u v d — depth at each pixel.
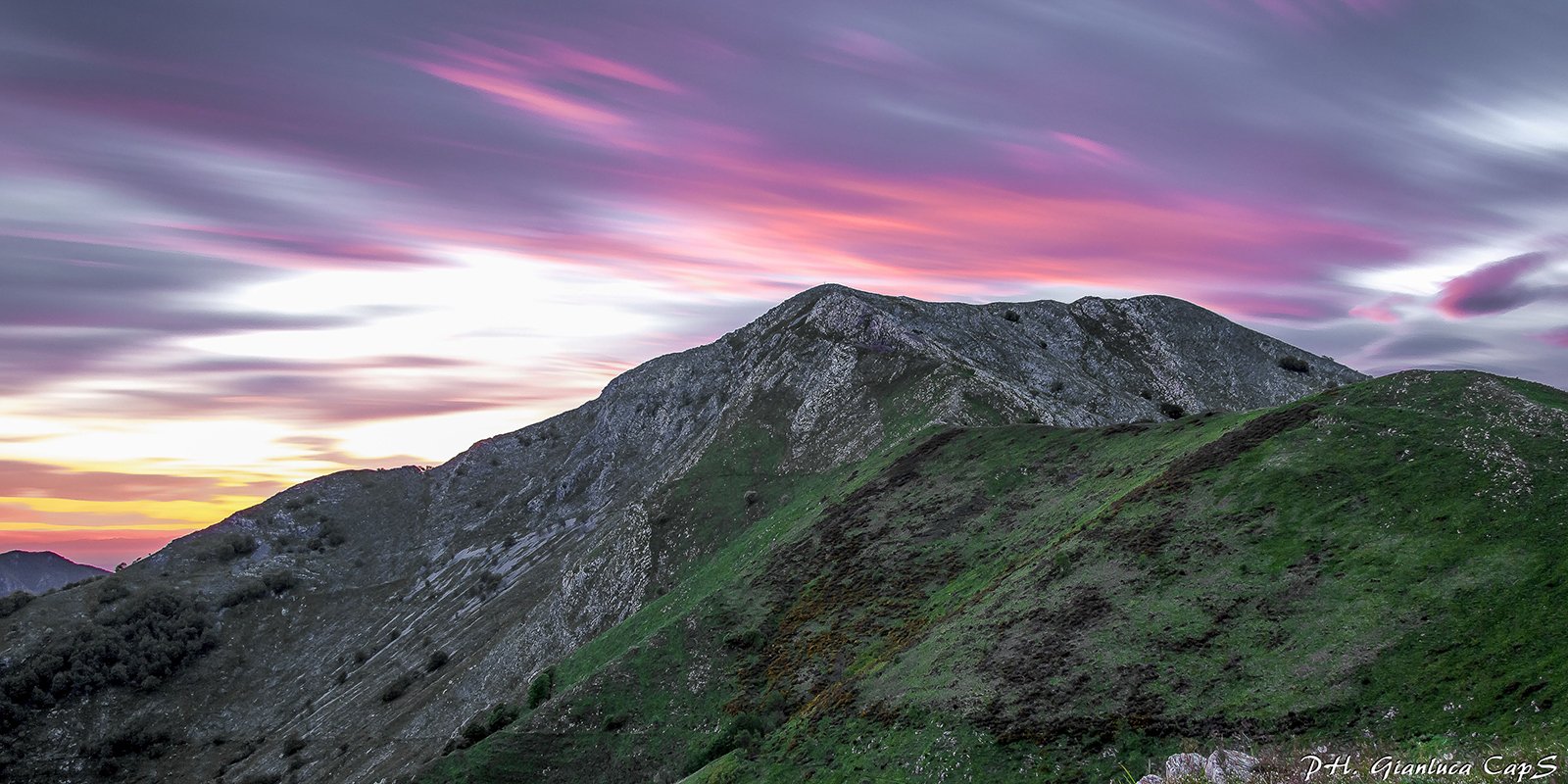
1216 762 29.23
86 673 192.00
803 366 179.25
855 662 75.06
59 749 178.00
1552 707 33.06
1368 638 41.78
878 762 51.25
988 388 136.88
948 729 50.09
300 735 165.25
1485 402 55.22
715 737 74.94
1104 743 43.44
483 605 189.75
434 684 152.25
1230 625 47.44
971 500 92.31
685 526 141.50
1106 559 59.03
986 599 65.44
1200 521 57.53
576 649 121.62
